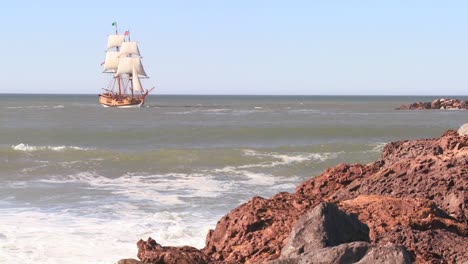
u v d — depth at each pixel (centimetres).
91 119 8256
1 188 2277
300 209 878
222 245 830
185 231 1476
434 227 823
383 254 536
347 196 1037
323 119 8081
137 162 3192
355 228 703
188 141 4909
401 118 8425
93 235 1459
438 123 6975
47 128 6069
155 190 2217
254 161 3234
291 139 5016
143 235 1453
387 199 882
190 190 2212
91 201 1980
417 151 1152
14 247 1351
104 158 3309
